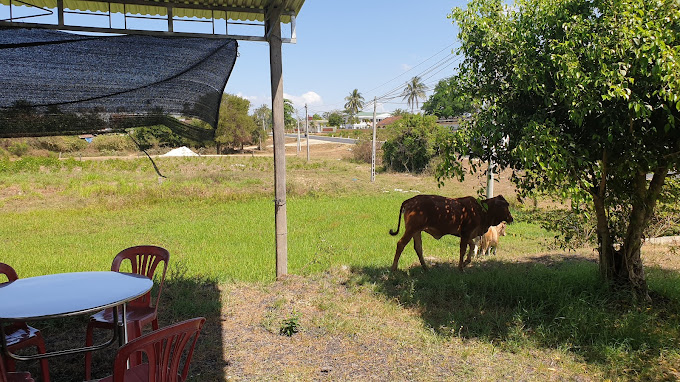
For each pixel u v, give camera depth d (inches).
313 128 4557.1
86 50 197.6
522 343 183.2
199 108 253.3
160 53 213.8
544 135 176.2
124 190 753.6
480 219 280.1
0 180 858.1
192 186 781.3
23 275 288.4
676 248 308.5
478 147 206.8
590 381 155.6
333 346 183.5
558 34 197.0
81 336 193.3
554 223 288.0
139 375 115.5
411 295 233.1
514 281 242.8
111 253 362.3
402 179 1055.0
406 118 1228.5
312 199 716.7
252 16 255.6
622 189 216.8
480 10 218.5
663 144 195.9
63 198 708.0
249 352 178.2
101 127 229.8
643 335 181.0
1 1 213.0
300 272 290.2
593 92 175.6
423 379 156.9
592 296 218.7
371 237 422.6
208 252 359.9
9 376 117.3
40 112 210.2
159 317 212.7
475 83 220.4
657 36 160.6
